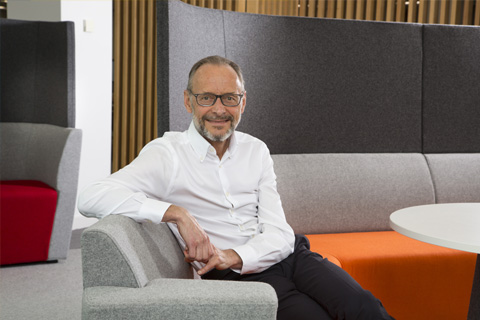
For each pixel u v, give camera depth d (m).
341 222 3.34
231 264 1.98
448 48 3.71
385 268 2.78
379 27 3.58
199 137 2.14
